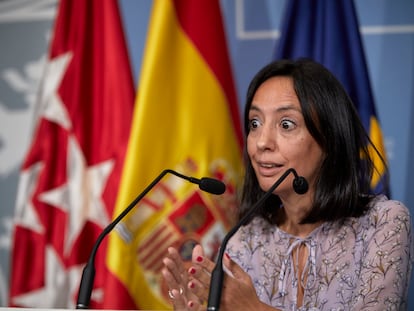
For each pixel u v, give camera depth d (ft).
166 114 15.52
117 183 16.30
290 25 15.99
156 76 15.56
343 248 10.34
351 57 15.51
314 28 15.97
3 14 18.31
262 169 10.47
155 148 15.38
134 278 15.20
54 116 16.43
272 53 17.54
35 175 16.51
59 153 16.42
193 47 15.79
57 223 16.31
